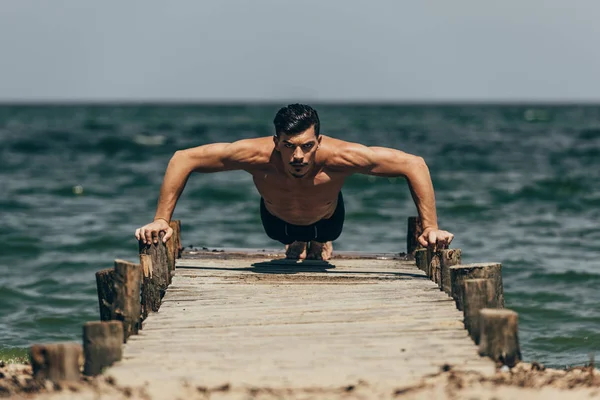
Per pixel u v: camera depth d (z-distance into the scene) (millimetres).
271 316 7254
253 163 8258
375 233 19875
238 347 6402
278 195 8555
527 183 28781
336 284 8570
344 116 115188
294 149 7820
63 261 15773
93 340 6016
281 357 6168
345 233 19891
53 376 5730
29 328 11047
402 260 10398
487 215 22281
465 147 46625
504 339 6133
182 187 8375
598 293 12977
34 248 17094
